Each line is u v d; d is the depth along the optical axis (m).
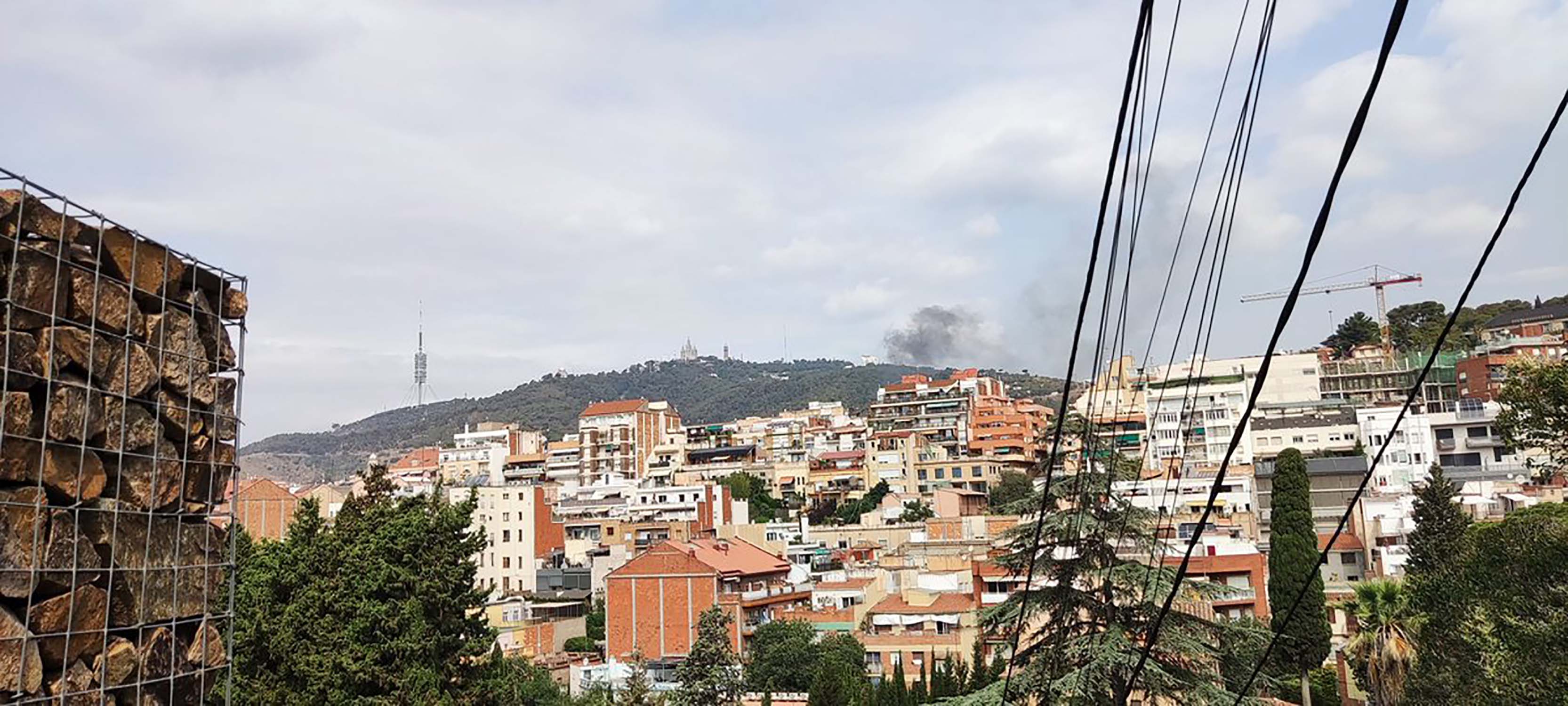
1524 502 63.19
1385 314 152.25
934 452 125.50
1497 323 127.81
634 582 66.38
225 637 10.92
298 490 99.06
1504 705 19.66
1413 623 28.20
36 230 8.73
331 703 21.97
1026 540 23.30
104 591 9.22
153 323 9.99
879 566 68.88
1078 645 21.91
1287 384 115.56
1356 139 4.20
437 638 24.02
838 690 41.62
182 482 10.21
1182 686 21.62
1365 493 76.81
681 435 161.50
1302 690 38.47
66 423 8.85
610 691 49.88
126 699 9.43
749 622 65.56
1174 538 53.56
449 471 160.75
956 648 52.50
